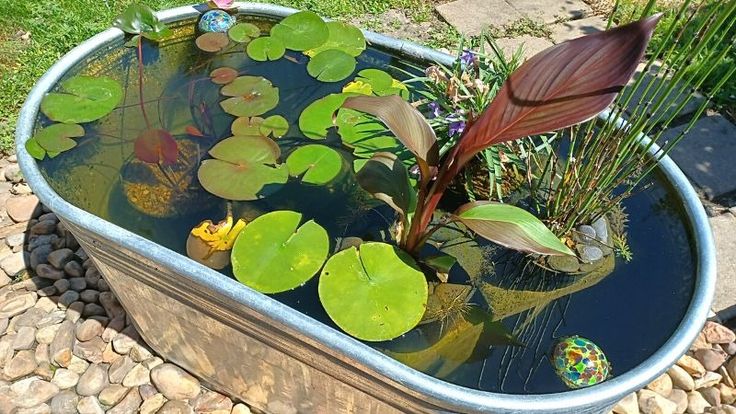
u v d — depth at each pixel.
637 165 1.25
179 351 1.49
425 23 2.61
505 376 1.11
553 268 1.27
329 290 1.18
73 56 1.65
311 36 1.77
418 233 1.23
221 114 1.61
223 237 1.32
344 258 1.23
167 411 1.50
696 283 1.17
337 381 1.17
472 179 1.44
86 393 1.52
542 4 2.71
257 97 1.61
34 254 1.78
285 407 1.44
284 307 1.05
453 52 2.43
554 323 1.18
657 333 1.16
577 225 1.34
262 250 1.26
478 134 1.02
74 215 1.20
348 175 1.44
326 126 1.55
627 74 0.88
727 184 2.02
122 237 1.16
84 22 2.44
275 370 1.29
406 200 1.25
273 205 1.38
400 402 1.09
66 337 1.60
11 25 2.42
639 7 2.61
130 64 1.73
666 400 1.52
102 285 1.72
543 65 0.94
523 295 1.23
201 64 1.75
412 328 1.16
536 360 1.13
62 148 1.44
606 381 1.00
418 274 1.22
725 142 2.13
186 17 1.85
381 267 1.22
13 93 2.18
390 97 1.07
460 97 1.42
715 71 2.29
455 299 1.22
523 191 1.42
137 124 1.56
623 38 0.88
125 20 1.76
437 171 1.29
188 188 1.43
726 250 1.84
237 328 1.21
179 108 1.62
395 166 1.28
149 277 1.24
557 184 1.41
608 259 1.28
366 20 2.60
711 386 1.59
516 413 0.96
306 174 1.43
